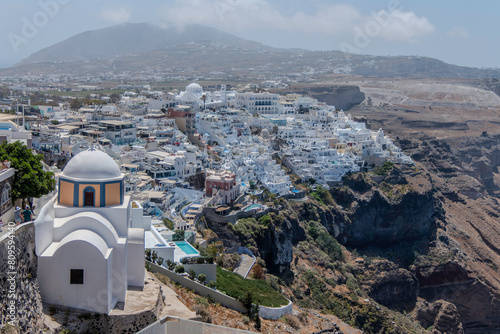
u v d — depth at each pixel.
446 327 149.88
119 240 47.28
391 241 179.50
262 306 71.19
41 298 43.84
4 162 45.91
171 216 104.00
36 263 43.44
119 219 48.22
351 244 171.62
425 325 152.12
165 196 113.88
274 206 139.12
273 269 125.69
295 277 127.69
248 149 171.88
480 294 171.12
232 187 132.62
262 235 123.94
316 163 181.25
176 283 63.31
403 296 157.25
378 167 194.25
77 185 47.56
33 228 42.81
